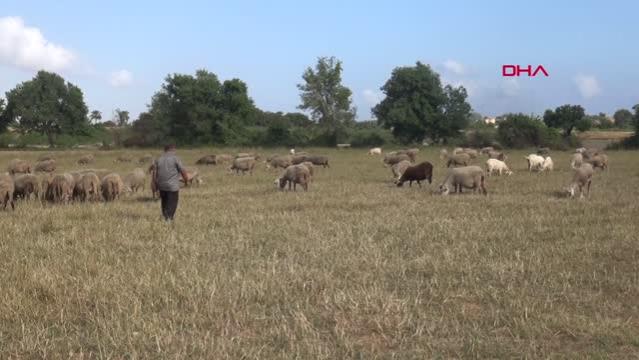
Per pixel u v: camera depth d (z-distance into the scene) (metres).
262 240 13.32
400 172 28.36
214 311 8.21
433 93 91.75
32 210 18.50
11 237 13.78
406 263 11.01
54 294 8.84
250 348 6.93
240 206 19.33
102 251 11.90
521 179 28.77
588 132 107.69
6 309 8.12
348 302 8.50
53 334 7.45
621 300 8.77
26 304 8.36
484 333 7.48
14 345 7.01
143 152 65.31
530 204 18.78
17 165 35.91
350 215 16.95
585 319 7.82
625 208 17.70
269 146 92.50
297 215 17.02
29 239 13.46
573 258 11.23
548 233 13.80
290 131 96.50
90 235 13.91
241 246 12.51
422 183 27.84
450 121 92.38
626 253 11.64
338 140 98.69
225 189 25.48
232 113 94.19
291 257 11.48
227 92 94.44
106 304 8.48
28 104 101.69
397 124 93.75
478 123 123.88
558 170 35.62
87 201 21.02
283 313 8.31
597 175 31.36
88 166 45.69
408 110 91.94
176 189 16.52
